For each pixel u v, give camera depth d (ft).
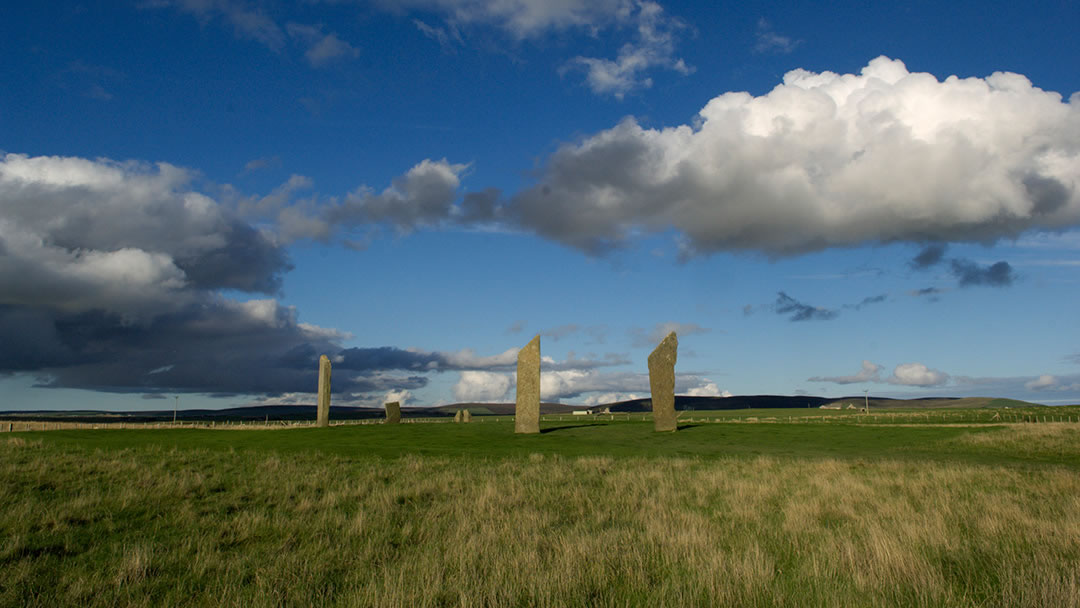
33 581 29.45
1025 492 55.06
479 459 85.51
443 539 37.63
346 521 42.60
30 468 60.54
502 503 49.19
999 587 27.61
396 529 41.24
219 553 34.35
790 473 70.79
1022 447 115.03
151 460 72.54
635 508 49.06
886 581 28.63
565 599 26.76
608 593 28.17
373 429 146.41
